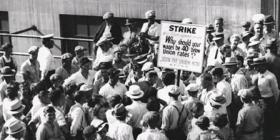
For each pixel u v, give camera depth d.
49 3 19.12
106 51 14.35
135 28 15.87
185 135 11.07
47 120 10.67
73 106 11.30
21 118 11.69
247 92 11.02
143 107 11.16
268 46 12.74
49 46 15.14
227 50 13.22
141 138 10.11
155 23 15.46
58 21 19.16
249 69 12.39
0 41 20.31
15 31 19.86
